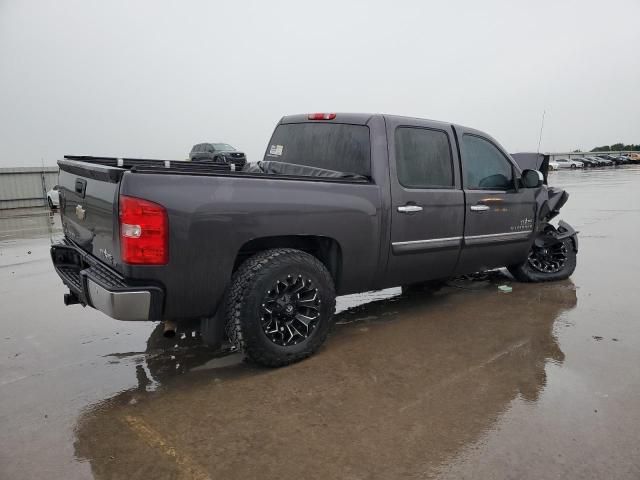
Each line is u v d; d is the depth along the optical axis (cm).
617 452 242
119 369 345
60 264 391
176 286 299
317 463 236
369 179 394
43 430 266
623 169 5900
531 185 500
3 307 490
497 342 391
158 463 236
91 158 460
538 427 265
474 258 481
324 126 437
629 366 343
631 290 543
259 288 322
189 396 304
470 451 244
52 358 364
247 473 228
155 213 285
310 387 314
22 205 1975
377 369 341
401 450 246
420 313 470
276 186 336
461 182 457
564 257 585
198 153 3073
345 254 374
